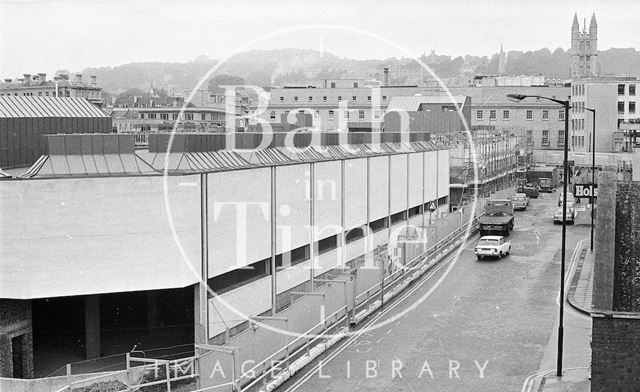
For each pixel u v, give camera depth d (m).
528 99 142.75
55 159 31.97
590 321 39.94
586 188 60.56
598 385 24.58
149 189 31.52
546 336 37.00
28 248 30.28
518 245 65.50
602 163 95.50
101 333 37.72
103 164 32.19
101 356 34.09
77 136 32.31
